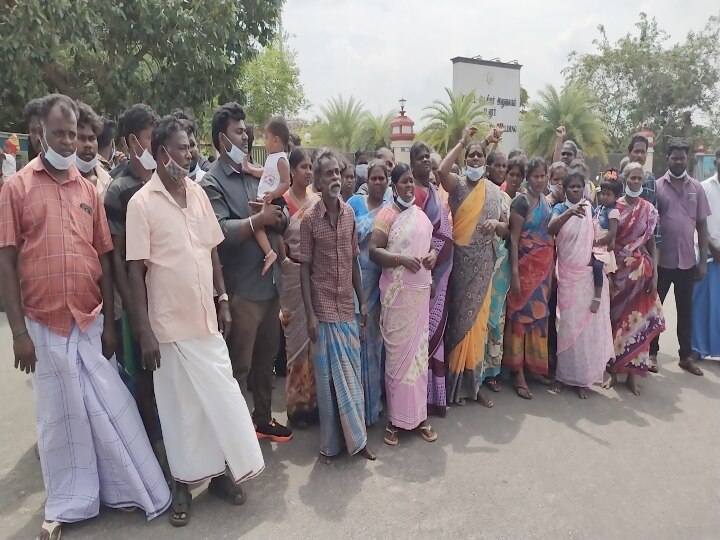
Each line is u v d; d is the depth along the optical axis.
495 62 23.39
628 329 4.57
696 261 5.02
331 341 3.29
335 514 2.87
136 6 9.22
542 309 4.43
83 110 3.17
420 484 3.15
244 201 3.40
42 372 2.67
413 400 3.59
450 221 3.97
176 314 2.75
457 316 4.17
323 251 3.27
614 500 3.01
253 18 11.19
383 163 3.90
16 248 2.58
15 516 2.83
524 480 3.20
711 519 2.85
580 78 29.77
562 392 4.54
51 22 8.25
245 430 2.86
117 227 3.02
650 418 4.05
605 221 4.54
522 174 4.75
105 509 2.89
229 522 2.80
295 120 28.09
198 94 10.45
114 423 2.77
